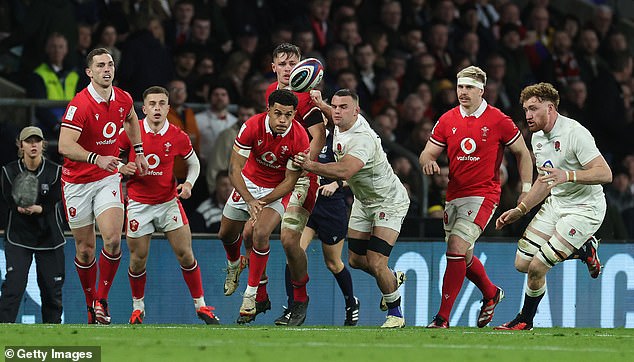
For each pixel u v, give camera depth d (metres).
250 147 30.95
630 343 25.64
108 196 32.09
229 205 33.44
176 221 33.53
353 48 50.91
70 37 45.94
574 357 21.11
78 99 30.91
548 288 40.12
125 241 37.41
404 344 23.44
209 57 47.78
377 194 31.00
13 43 45.78
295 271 33.12
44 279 35.31
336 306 38.81
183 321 37.72
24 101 41.34
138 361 19.00
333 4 53.44
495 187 31.45
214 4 50.28
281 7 51.84
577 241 30.20
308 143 31.11
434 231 40.88
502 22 56.69
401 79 51.41
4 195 34.75
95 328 28.05
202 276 38.00
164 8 50.34
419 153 47.84
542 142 30.39
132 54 45.97
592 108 54.41
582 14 63.56
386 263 31.27
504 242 40.03
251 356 19.94
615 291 40.75
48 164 35.12
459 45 54.47
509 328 31.17
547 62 55.88
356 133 30.09
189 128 43.91
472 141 30.80
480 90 30.84
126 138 33.03
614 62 57.69
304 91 31.17
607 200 49.91
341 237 35.12
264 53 49.25
